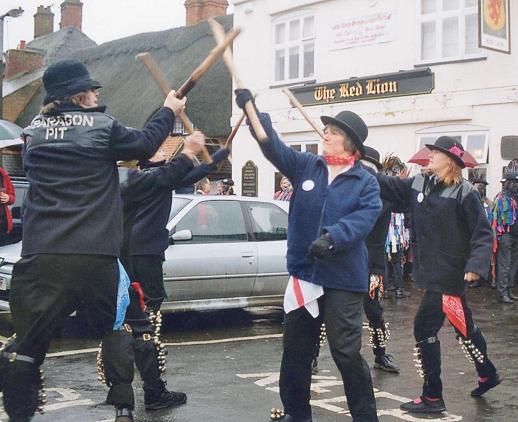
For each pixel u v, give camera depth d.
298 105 4.82
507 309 10.65
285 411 4.59
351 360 4.28
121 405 3.97
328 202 4.38
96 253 3.71
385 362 6.61
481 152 14.11
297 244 4.43
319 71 17.17
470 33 14.43
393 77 15.47
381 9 15.86
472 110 14.23
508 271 11.37
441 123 14.76
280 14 18.09
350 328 4.29
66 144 3.76
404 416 5.22
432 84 14.82
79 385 5.96
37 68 35.12
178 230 8.46
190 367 6.71
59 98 3.88
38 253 3.68
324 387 6.03
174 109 4.11
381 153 15.80
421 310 5.28
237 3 19.03
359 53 16.31
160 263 5.36
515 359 7.16
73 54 33.06
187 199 8.80
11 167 24.80
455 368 6.75
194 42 24.75
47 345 3.88
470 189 5.14
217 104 21.67
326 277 4.30
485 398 5.73
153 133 3.96
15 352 3.76
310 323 4.47
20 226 9.77
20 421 3.80
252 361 6.98
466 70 14.38
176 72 23.64
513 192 11.47
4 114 32.53
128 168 4.73
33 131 3.88
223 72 22.50
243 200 9.18
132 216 4.60
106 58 29.95
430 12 15.08
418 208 5.30
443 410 5.30
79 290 3.73
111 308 3.86
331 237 4.12
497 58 13.91
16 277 3.76
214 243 8.70
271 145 4.38
